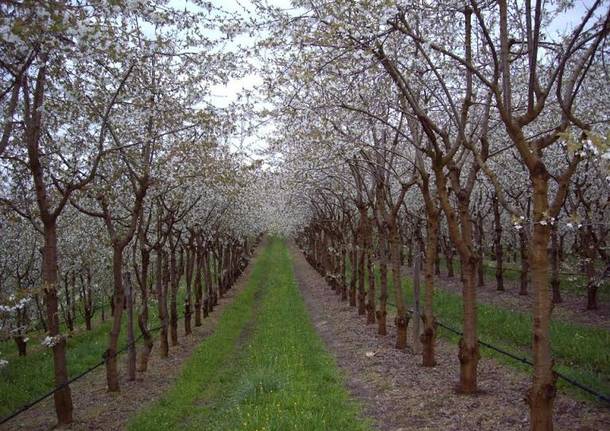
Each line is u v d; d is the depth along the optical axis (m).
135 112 11.44
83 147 10.98
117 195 13.05
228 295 31.16
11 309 8.48
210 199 21.33
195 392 12.15
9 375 14.70
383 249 16.80
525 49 10.30
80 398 12.22
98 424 10.36
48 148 10.54
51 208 12.54
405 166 18.34
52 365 15.48
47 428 10.28
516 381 10.19
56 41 7.39
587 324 16.16
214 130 12.27
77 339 19.95
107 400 11.93
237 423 8.57
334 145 13.20
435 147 9.23
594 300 18.30
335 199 28.39
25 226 16.92
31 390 13.30
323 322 20.31
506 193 21.94
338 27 8.01
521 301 20.78
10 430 10.33
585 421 7.94
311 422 8.27
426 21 9.20
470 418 8.28
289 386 10.44
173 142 13.22
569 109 6.54
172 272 18.41
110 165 12.07
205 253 25.62
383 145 13.79
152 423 10.07
